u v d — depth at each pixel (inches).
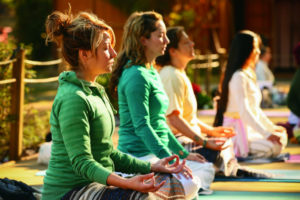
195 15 830.5
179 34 216.8
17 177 233.9
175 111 206.1
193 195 152.6
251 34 255.4
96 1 711.1
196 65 556.4
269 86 505.0
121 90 177.5
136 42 178.7
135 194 128.6
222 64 645.9
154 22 179.6
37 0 864.9
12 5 884.0
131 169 147.1
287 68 1042.7
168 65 219.0
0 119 271.9
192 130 207.0
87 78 135.7
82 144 127.9
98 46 133.2
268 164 259.9
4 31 547.2
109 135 137.6
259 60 517.3
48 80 309.9
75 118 127.5
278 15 1051.3
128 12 722.2
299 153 291.3
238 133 260.4
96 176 128.0
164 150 166.7
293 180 223.3
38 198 161.9
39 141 317.1
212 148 210.7
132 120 174.1
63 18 134.3
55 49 810.8
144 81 172.6
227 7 935.7
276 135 243.8
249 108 248.7
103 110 134.5
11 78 289.6
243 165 257.9
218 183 218.5
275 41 1029.2
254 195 200.7
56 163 134.4
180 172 151.9
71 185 133.6
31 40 852.6
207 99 502.3
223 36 922.1
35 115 323.9
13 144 274.2
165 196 142.6
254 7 965.8
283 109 490.0
